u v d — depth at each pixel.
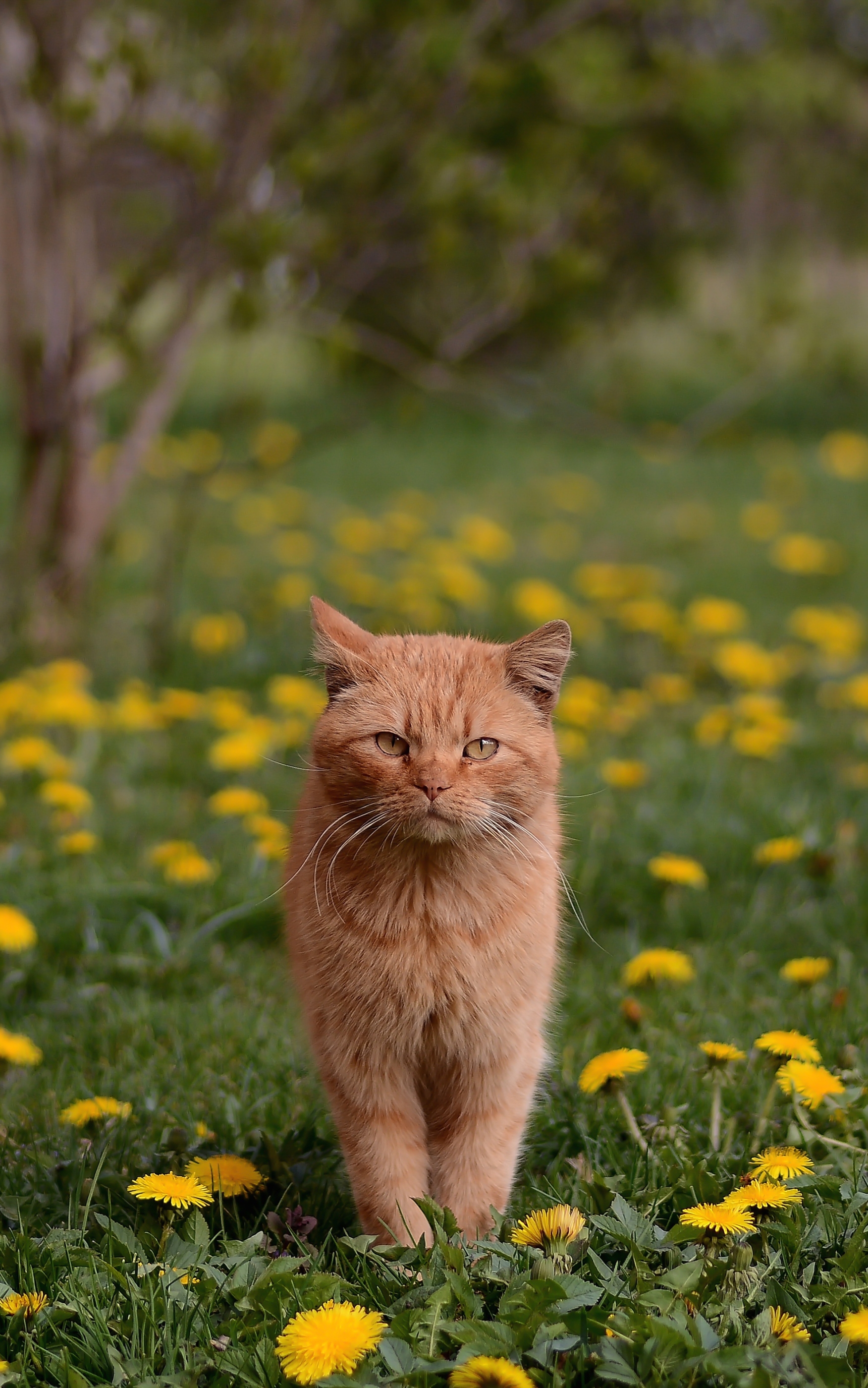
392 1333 3.23
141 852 7.01
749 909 6.33
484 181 9.20
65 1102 4.81
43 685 8.45
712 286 18.97
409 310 14.35
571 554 14.16
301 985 4.39
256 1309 3.42
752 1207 3.62
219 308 9.92
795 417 22.56
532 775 4.27
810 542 13.05
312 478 18.27
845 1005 5.32
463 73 8.91
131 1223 3.99
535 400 10.47
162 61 8.47
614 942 6.21
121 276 8.92
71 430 9.27
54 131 8.45
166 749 8.32
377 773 4.08
